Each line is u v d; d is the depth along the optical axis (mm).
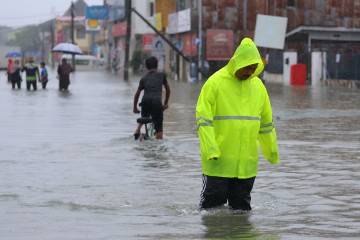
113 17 161750
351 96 59500
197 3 99000
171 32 111688
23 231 12188
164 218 13414
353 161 21234
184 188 16766
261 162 20984
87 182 17672
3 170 19719
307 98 56469
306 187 16797
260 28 82875
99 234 11938
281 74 91125
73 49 85375
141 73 140000
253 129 13930
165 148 24719
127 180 17969
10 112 42156
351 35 99750
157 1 121750
